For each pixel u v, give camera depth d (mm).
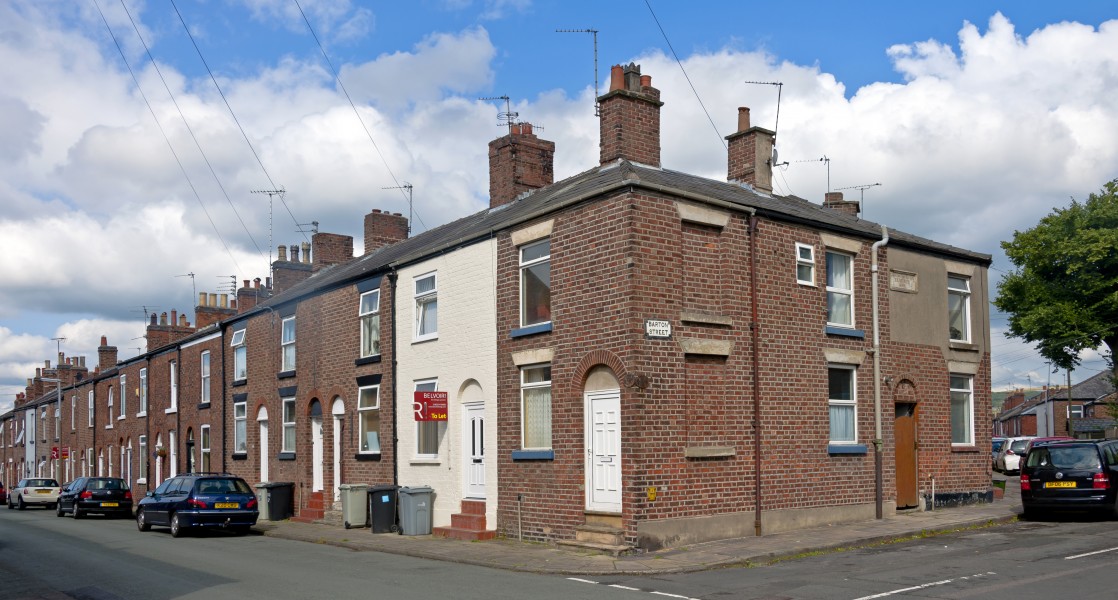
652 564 14656
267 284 37281
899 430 21312
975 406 23281
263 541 21391
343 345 25359
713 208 17844
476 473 20250
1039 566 13352
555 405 17781
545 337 18219
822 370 19484
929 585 12133
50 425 58125
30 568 16625
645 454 16078
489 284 19969
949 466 22172
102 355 50625
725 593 12078
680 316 17000
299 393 27422
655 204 16875
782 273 19016
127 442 43906
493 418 19516
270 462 29172
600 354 16828
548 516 17781
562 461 17531
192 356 36312
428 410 20453
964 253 23281
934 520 19281
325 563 16438
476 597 12086
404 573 14789
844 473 19562
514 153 24406
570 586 13000
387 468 23031
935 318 22438
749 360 18156
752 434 17969
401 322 23000
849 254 20750
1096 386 77875
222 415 32688
